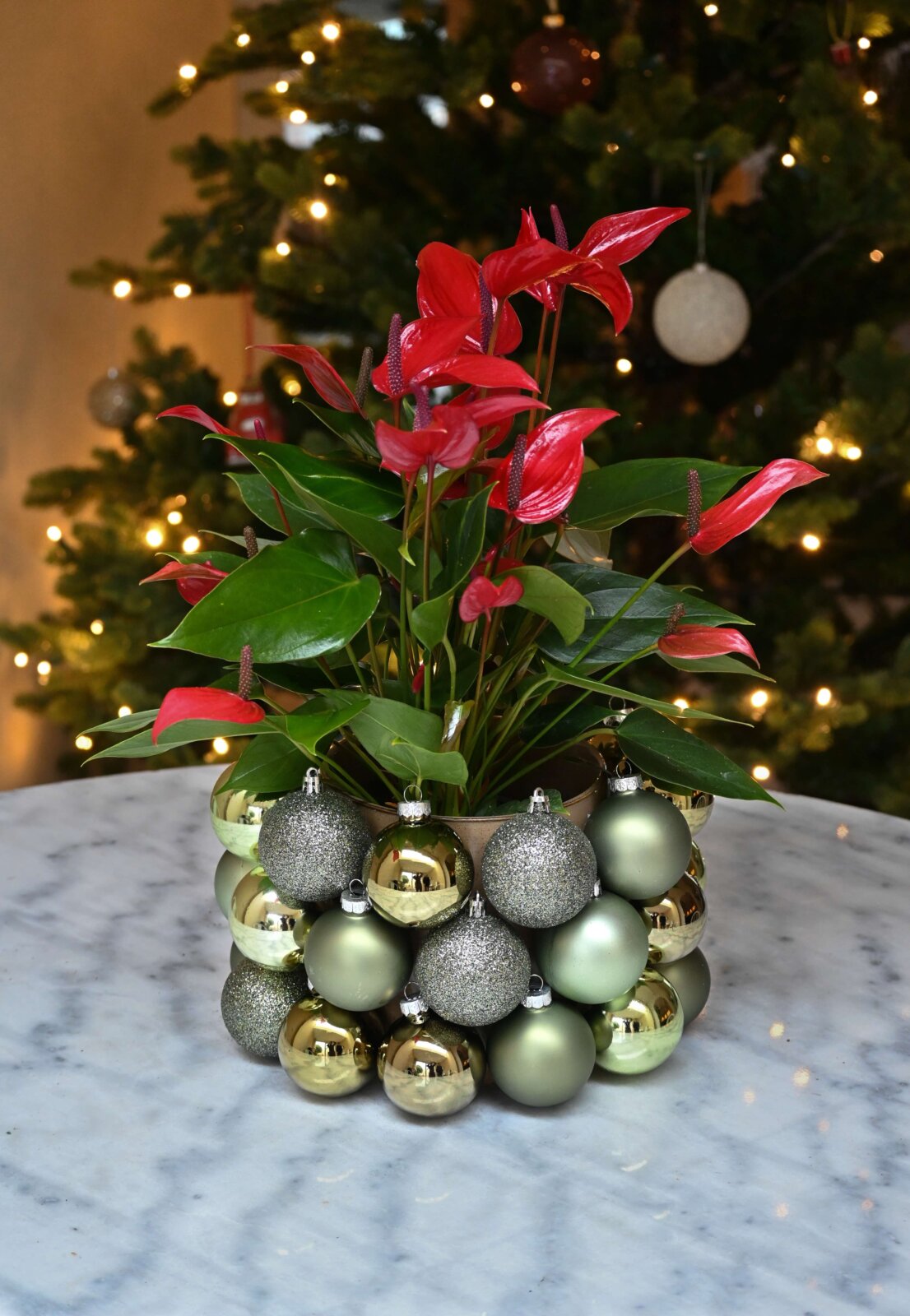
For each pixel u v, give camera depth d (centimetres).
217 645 90
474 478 104
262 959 103
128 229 397
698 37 296
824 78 254
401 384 90
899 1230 89
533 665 112
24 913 125
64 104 357
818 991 114
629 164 257
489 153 314
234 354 481
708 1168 94
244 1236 89
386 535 93
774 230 283
